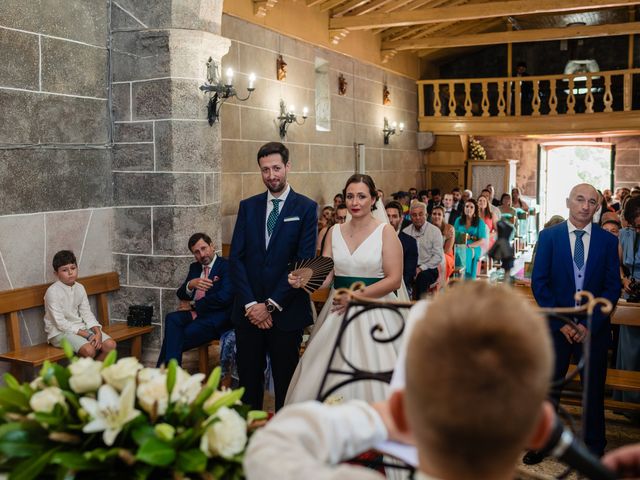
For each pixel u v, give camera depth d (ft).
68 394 4.70
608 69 56.85
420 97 53.93
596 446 12.39
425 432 2.60
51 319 16.80
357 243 12.39
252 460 3.13
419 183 54.80
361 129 44.80
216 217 20.07
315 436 3.32
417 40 46.96
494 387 2.45
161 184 19.11
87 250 19.01
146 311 19.08
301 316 13.44
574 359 14.79
